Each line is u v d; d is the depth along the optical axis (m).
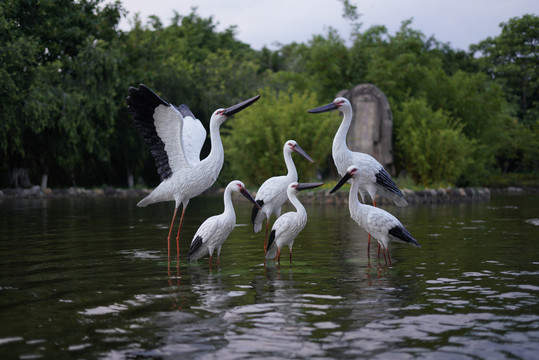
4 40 25.92
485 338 4.05
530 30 55.31
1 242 9.93
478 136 34.25
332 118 27.91
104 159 31.47
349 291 5.63
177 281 6.24
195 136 8.57
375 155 27.23
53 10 31.42
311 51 38.34
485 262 7.47
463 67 56.91
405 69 35.50
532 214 16.45
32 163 32.53
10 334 4.21
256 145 28.47
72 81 30.02
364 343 3.95
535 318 4.57
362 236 10.72
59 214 17.02
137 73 33.22
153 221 14.55
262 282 6.14
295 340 4.03
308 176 27.86
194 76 40.16
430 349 3.82
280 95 30.88
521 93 58.66
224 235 7.19
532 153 45.50
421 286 5.87
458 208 19.52
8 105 25.95
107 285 6.02
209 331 4.26
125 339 4.08
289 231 7.28
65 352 3.81
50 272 6.85
